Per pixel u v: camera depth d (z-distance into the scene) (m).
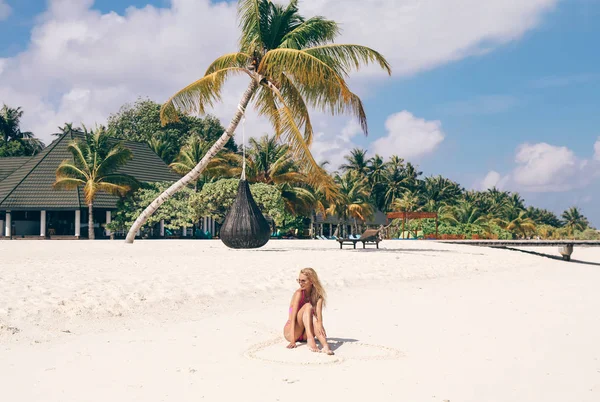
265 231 22.36
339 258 17.81
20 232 48.16
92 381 4.60
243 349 5.86
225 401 4.05
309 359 5.30
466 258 20.61
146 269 13.17
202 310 8.52
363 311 8.67
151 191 43.94
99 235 48.22
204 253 19.91
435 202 83.12
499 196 114.12
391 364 5.17
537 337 6.57
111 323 7.35
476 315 8.27
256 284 10.89
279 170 48.81
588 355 5.62
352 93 21.14
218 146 24.67
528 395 4.24
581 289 12.17
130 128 73.06
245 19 22.48
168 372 4.88
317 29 22.70
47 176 45.66
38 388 4.40
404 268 15.48
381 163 84.38
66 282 10.15
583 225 132.62
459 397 4.18
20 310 7.37
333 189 22.08
